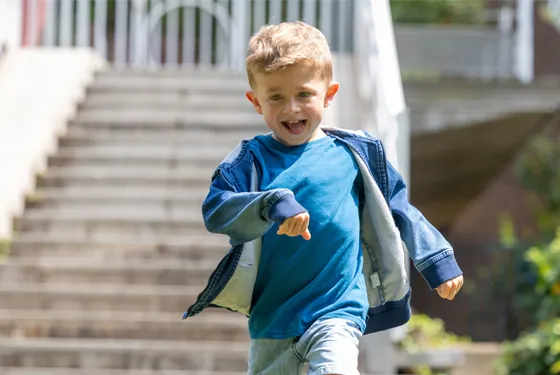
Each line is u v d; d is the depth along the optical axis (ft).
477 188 97.04
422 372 54.95
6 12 82.79
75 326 53.62
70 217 62.80
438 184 94.94
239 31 91.91
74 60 81.15
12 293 55.52
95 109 75.66
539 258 71.41
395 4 110.11
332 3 93.66
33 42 88.69
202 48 97.40
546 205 102.06
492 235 108.47
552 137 98.63
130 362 49.85
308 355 23.65
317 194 24.36
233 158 24.70
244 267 24.62
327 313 23.88
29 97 75.97
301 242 24.40
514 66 96.22
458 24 110.42
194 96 77.15
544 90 75.61
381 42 59.88
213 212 23.73
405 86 75.82
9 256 60.23
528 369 64.69
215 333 52.95
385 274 25.63
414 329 60.34
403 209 25.52
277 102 23.82
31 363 49.90
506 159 87.04
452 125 75.61
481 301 96.32
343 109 73.10
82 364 49.90
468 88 75.82
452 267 24.66
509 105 75.66
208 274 57.41
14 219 63.21
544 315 71.77
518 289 90.94
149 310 55.06
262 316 24.68
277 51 23.58
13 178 66.59
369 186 25.11
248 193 23.16
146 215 64.13
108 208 64.49
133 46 101.86
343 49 87.45
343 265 24.32
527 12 92.89
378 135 58.39
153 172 67.21
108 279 57.62
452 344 67.77
